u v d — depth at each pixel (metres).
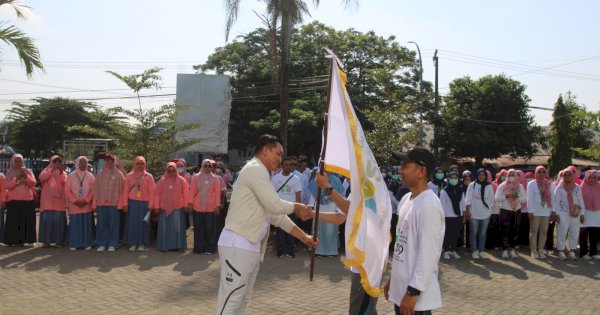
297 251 10.59
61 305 6.22
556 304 6.77
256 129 28.00
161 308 6.16
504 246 10.32
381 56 29.42
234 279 4.16
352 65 29.30
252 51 31.55
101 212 10.04
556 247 10.56
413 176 3.59
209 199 10.00
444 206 10.20
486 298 7.04
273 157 4.41
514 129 33.00
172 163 10.23
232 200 4.28
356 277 4.34
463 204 10.28
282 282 7.74
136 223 10.19
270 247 10.95
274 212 4.20
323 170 3.96
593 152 19.98
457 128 32.69
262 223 4.29
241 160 33.84
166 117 12.79
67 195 10.03
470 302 6.82
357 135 3.81
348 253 3.49
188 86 15.18
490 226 11.18
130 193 10.20
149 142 12.72
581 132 38.28
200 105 15.18
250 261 4.20
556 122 30.39
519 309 6.50
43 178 10.19
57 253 9.68
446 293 7.30
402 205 3.79
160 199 10.17
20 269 8.25
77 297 6.61
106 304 6.30
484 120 32.75
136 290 7.02
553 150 30.45
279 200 4.22
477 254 10.29
